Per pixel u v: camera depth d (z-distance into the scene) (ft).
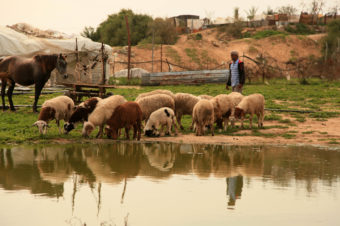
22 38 91.86
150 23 215.31
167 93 43.93
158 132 39.96
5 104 61.93
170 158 28.76
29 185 20.52
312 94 80.38
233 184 21.11
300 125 47.91
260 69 145.48
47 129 41.60
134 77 136.05
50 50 93.71
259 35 230.48
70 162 26.66
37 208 16.94
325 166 26.18
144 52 182.19
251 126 45.34
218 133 42.47
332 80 127.03
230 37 241.14
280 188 20.40
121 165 25.86
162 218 15.85
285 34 230.89
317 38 229.86
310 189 20.25
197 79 110.32
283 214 16.42
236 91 49.62
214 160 28.14
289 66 189.67
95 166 25.40
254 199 18.44
